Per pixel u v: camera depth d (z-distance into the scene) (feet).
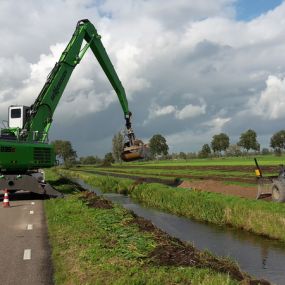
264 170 159.12
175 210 90.07
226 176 150.10
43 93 99.45
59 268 33.50
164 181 143.13
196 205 82.43
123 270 31.40
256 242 59.06
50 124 100.37
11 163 84.53
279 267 46.70
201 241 60.70
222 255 51.98
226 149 549.54
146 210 94.53
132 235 43.45
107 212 59.16
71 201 73.97
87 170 311.06
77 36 105.91
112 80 113.29
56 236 45.70
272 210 64.18
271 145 497.46
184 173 185.68
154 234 44.86
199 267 33.04
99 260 34.42
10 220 59.47
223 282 28.12
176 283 28.78
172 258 35.19
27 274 32.94
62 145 464.65
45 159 92.02
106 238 42.27
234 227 70.03
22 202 81.66
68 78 104.73
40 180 92.07
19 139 91.56
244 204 70.74
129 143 111.24
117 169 297.74
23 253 39.52
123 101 114.21
